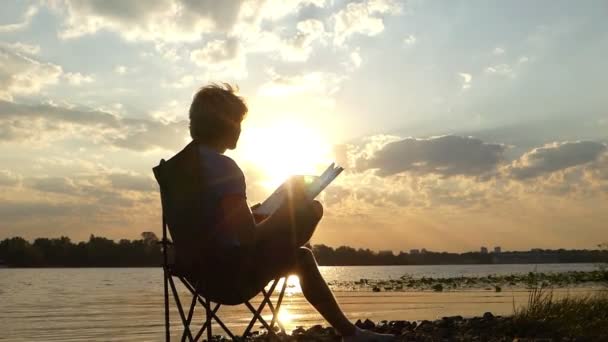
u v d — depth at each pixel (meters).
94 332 9.82
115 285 35.75
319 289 3.81
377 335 3.92
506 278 32.69
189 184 3.50
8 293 25.44
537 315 6.89
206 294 3.59
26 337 9.25
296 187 3.63
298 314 13.02
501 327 6.83
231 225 3.41
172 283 3.68
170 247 3.83
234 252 3.44
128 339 8.78
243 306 15.48
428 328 7.29
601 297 7.51
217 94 3.63
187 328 3.62
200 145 3.57
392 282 32.97
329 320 3.87
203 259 3.51
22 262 115.38
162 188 3.67
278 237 3.58
